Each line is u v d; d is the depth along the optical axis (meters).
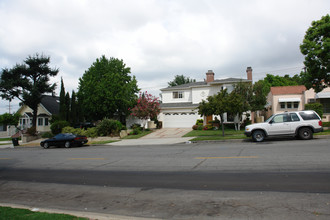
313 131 13.85
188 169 8.52
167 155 11.97
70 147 20.95
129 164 10.38
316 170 7.11
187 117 30.69
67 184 7.82
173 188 6.49
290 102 29.27
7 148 24.92
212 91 30.88
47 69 32.72
